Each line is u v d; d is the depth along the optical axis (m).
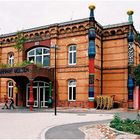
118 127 14.43
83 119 21.06
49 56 34.75
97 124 17.42
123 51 32.09
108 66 33.00
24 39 36.69
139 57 35.25
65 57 33.28
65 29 33.41
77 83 32.06
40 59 35.62
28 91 36.25
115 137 12.53
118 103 31.86
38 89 34.94
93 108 30.72
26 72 30.42
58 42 33.97
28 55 36.78
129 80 31.31
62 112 27.66
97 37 32.53
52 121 19.55
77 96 31.97
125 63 31.86
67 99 32.72
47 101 34.16
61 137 12.58
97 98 30.72
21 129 15.34
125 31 32.03
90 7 31.62
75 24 32.66
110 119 21.06
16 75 31.30
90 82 30.97
